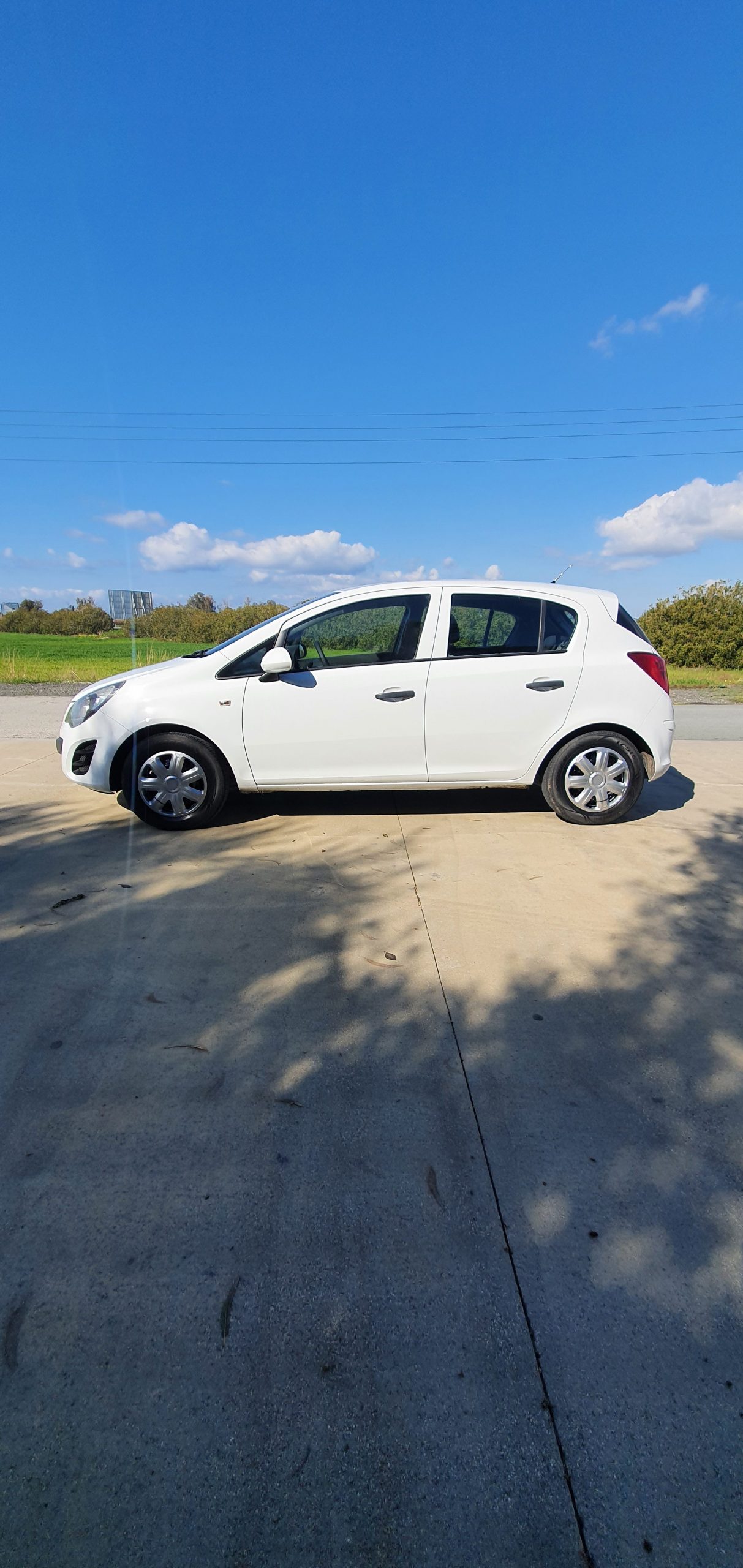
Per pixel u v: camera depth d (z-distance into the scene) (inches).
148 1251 69.9
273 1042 101.6
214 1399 57.7
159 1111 88.0
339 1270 68.1
